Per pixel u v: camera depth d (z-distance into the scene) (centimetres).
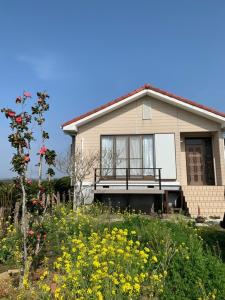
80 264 516
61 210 976
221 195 1567
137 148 1706
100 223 894
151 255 614
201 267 566
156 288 516
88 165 1625
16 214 922
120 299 457
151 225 776
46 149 673
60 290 473
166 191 1569
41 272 604
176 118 1716
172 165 1675
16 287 570
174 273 558
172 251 609
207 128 1702
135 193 1579
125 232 637
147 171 1683
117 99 1694
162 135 1705
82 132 1734
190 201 1523
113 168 1688
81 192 1552
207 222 1255
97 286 455
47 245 742
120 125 1730
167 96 1683
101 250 564
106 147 1717
